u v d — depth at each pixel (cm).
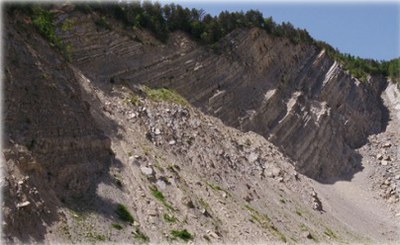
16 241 2234
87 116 3347
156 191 3303
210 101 5550
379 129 7631
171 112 4747
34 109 2902
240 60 6100
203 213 3369
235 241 3288
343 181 6322
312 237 4097
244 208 3903
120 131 3866
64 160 2880
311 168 6122
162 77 5228
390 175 6581
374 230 5272
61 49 3878
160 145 4153
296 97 6438
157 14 5681
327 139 6512
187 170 3997
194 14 6084
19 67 3006
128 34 5169
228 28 6241
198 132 4738
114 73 4747
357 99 7550
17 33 3259
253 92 6050
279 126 6025
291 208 4547
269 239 3534
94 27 4797
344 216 5256
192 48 5709
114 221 2770
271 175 4962
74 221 2581
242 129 5669
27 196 2434
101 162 3191
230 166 4603
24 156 2600
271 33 6606
